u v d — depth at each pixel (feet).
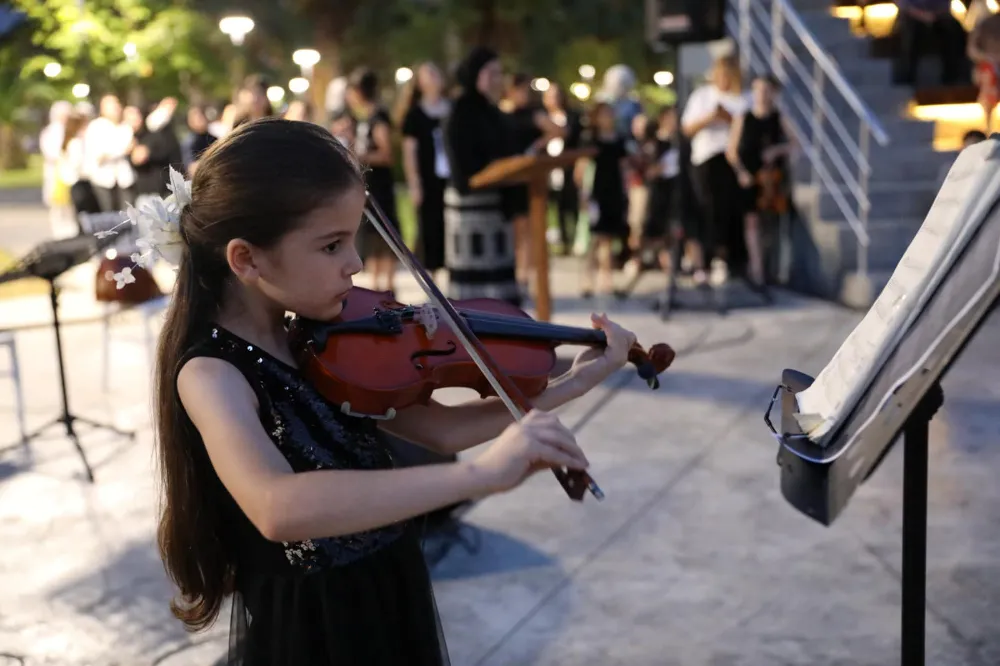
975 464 13.82
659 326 22.59
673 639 9.75
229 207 4.48
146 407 17.65
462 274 21.58
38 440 16.06
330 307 4.72
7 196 62.34
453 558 11.50
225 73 59.16
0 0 55.42
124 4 54.03
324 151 4.55
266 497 4.15
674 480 13.70
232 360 4.66
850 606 10.26
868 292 23.26
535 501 13.05
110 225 23.53
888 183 25.84
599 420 16.29
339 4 63.62
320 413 4.90
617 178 25.93
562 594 10.68
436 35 62.13
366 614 4.90
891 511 12.44
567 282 28.68
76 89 53.88
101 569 11.60
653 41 22.67
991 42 18.97
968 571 10.85
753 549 11.60
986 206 4.56
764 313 23.61
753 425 15.80
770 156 24.98
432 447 5.63
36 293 28.76
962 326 4.47
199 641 9.95
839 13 28.71
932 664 9.14
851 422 5.20
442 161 25.20
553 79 63.46
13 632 10.22
